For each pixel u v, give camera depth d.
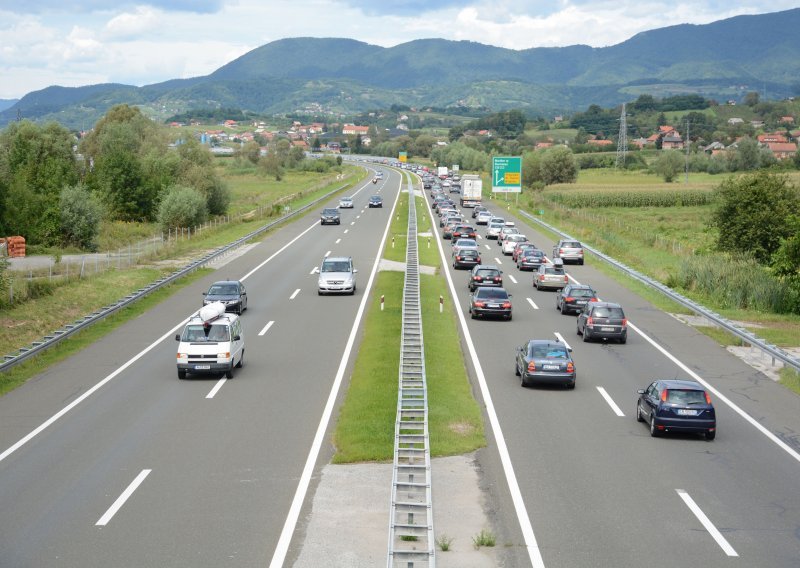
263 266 54.25
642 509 16.08
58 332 31.83
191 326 26.92
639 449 20.02
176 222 74.81
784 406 24.34
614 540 14.58
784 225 55.09
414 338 28.56
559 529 15.07
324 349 30.92
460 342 32.69
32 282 41.44
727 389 26.27
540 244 67.62
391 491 15.38
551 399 24.66
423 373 23.59
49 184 76.50
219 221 81.69
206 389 25.39
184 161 95.56
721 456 19.59
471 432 21.00
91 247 65.88
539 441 20.53
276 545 14.28
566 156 148.00
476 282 44.41
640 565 13.57
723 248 57.56
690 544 14.42
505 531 14.98
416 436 18.72
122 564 13.45
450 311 39.47
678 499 16.66
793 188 58.16
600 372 28.23
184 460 18.80
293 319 36.97
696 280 46.31
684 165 173.25
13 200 64.88
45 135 97.44
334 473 18.00
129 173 85.62
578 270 54.19
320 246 64.50
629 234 74.38
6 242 55.47
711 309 41.69
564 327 36.09
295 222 83.12
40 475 17.80
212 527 15.03
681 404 20.61
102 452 19.36
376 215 91.12
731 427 22.14
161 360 29.39
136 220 85.25
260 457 19.03
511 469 18.41
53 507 15.95
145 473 17.92
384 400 23.52
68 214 65.31
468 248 54.47
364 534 14.79
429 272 52.34
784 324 38.19
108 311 36.53
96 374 27.38
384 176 179.88
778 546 14.35
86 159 99.00
